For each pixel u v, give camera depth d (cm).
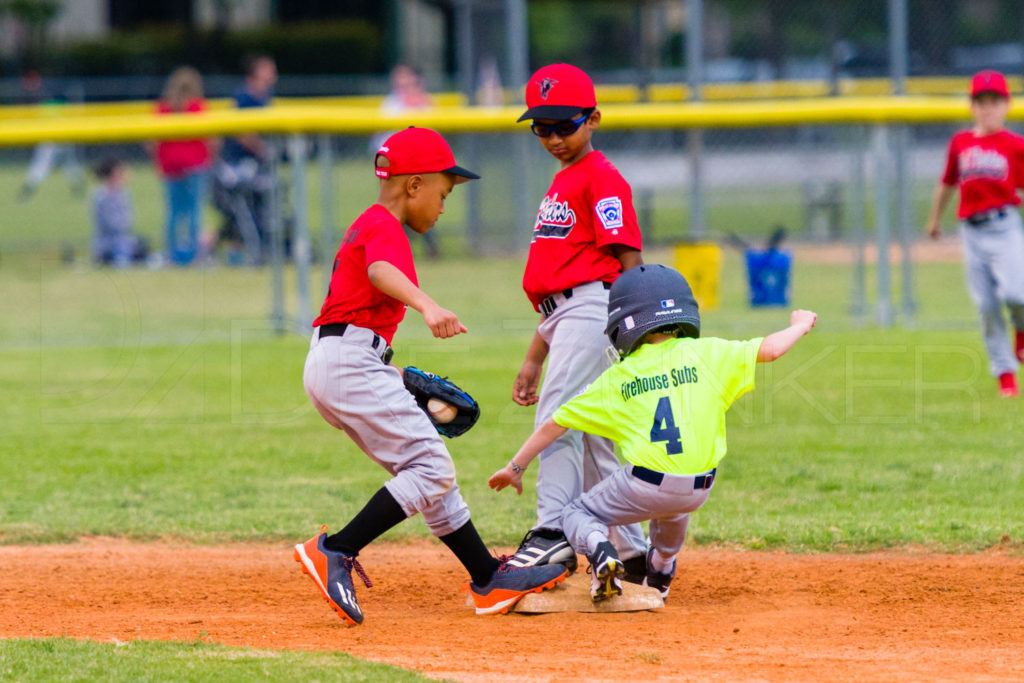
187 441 2777
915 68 7288
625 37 9675
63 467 2542
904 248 4062
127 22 13525
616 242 1652
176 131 3900
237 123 3884
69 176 8744
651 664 1384
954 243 5544
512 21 5353
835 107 3928
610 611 1659
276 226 4062
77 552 2006
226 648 1413
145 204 7600
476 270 5138
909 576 1806
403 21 12206
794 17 7612
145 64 12012
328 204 4019
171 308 4550
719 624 1591
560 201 1695
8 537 2075
